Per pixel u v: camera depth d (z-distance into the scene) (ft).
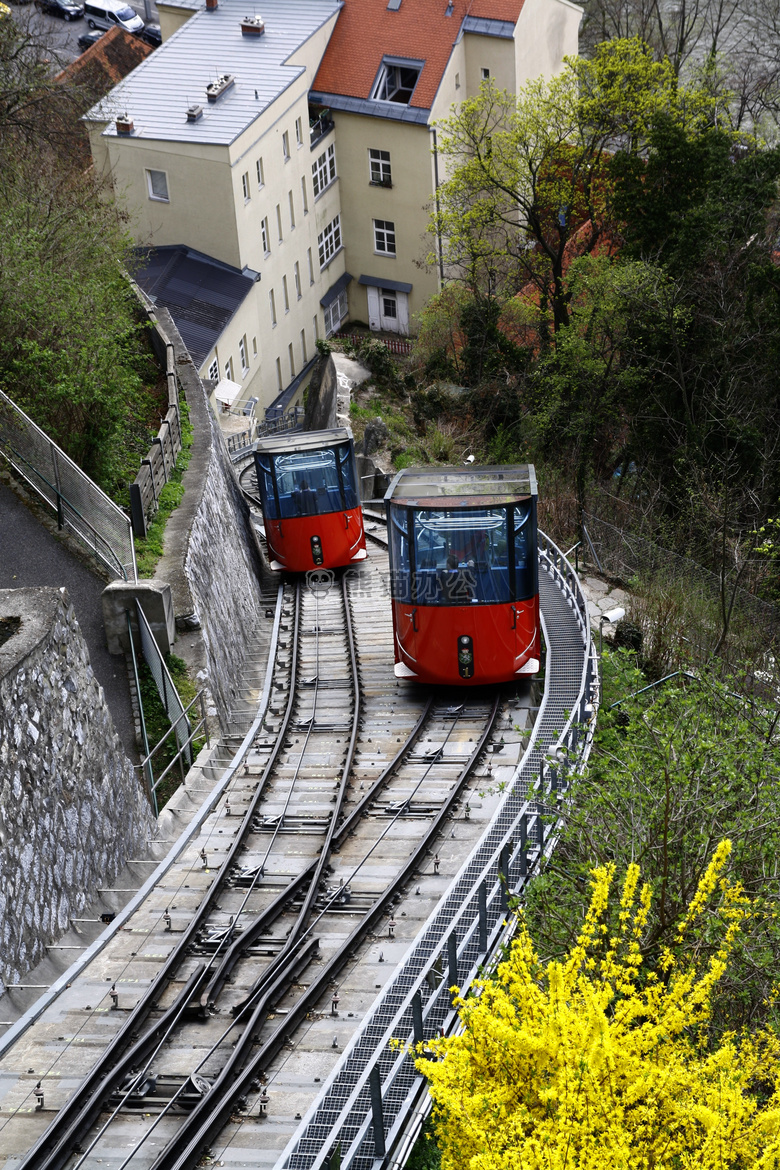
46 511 67.41
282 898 43.93
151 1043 35.70
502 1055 25.03
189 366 102.42
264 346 174.81
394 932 41.96
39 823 40.96
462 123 145.48
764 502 104.32
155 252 165.17
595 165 144.15
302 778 56.24
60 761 43.34
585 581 92.84
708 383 113.70
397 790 54.08
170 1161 30.63
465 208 156.87
